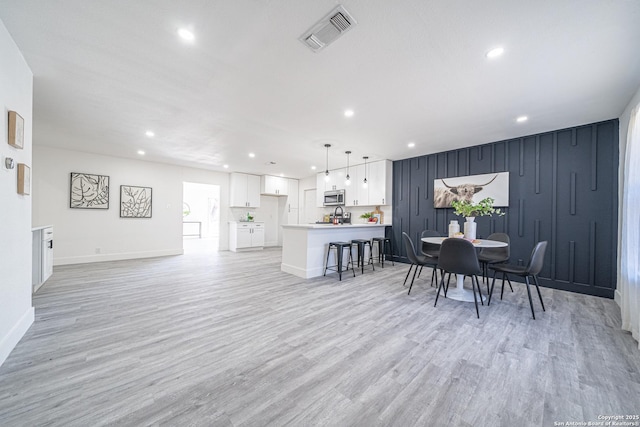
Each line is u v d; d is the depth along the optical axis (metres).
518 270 2.79
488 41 1.80
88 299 2.98
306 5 1.52
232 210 7.65
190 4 1.51
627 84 2.34
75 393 1.42
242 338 2.09
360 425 1.23
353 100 2.75
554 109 2.91
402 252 5.48
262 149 4.79
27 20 1.64
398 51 1.93
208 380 1.55
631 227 2.20
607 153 3.25
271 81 2.38
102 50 1.95
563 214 3.57
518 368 1.70
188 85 2.46
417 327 2.32
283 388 1.49
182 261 5.57
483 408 1.35
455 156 4.70
